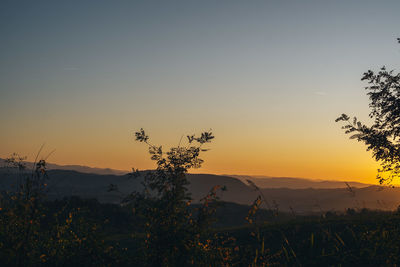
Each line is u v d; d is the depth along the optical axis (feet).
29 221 21.93
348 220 52.60
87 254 23.86
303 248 31.22
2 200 21.79
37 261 22.56
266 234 46.50
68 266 23.35
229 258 26.89
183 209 24.48
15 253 21.20
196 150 25.29
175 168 24.68
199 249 24.99
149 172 24.94
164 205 23.68
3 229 21.98
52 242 24.25
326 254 29.07
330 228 46.24
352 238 32.94
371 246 28.25
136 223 24.52
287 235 45.57
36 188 22.02
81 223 25.79
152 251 23.73
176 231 23.31
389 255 26.50
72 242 24.26
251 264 28.53
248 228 51.85
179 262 23.57
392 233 28.40
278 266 29.48
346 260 27.25
